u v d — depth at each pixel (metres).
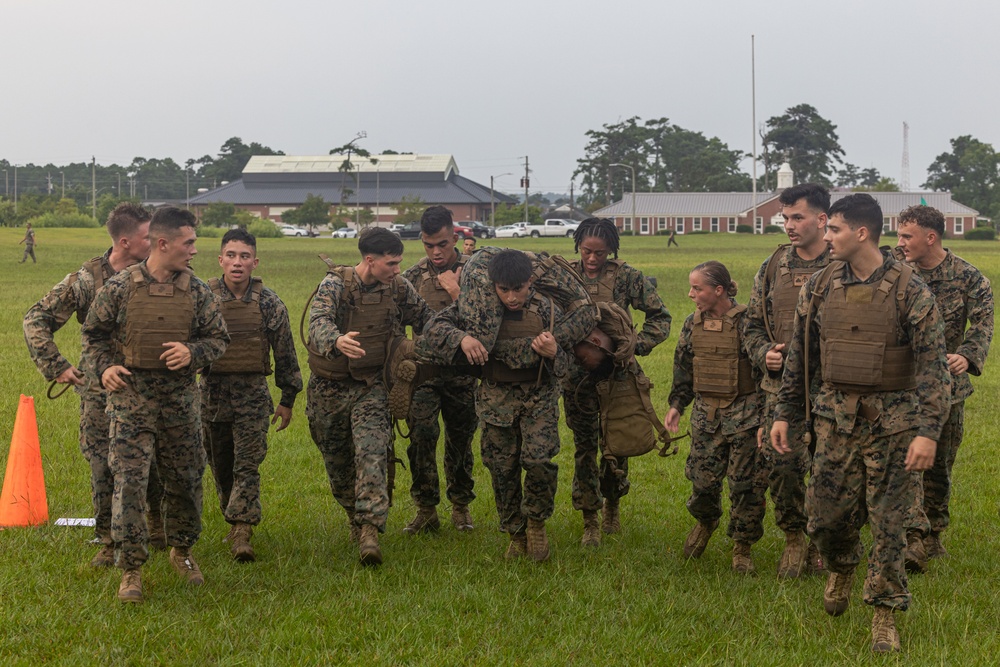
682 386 6.51
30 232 38.69
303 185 132.75
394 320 6.38
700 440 6.18
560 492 8.02
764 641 4.97
